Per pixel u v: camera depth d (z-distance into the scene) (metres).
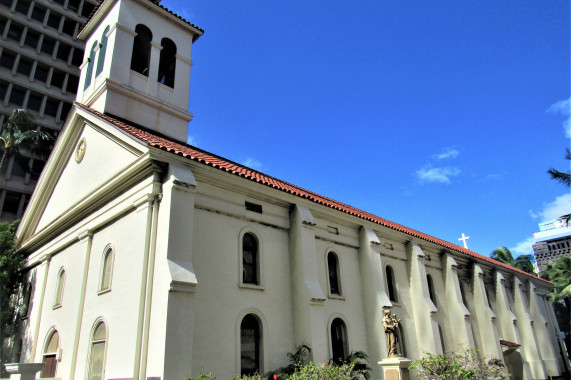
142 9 20.45
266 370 13.38
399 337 19.58
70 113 17.94
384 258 20.62
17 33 45.03
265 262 14.86
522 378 26.66
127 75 18.84
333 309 16.61
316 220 17.53
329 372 12.09
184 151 13.95
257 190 15.08
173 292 10.97
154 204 12.48
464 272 26.80
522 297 31.58
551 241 66.19
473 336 24.83
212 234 13.52
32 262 19.91
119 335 12.02
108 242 14.15
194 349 11.79
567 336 45.25
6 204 39.12
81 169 16.98
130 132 13.90
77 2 49.53
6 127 28.81
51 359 15.62
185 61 21.59
